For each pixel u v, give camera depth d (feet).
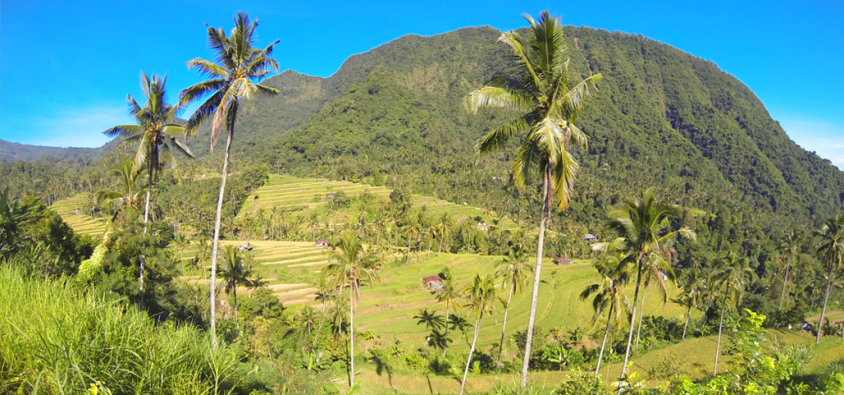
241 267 136.67
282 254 285.02
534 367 138.21
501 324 183.73
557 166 39.27
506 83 42.06
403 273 258.98
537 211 507.71
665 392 34.06
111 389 15.10
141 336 17.21
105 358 15.47
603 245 86.48
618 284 94.79
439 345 160.76
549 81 40.96
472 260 296.51
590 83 40.29
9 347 14.79
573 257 364.79
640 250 66.74
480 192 581.12
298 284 225.56
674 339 155.43
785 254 250.78
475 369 134.00
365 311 198.70
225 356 23.29
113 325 16.43
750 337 30.94
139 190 92.17
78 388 14.07
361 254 129.39
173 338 19.42
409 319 186.29
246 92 53.98
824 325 162.91
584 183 631.15
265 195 508.94
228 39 57.06
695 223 501.56
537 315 196.75
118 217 86.74
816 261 327.06
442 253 325.42
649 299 223.51
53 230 74.64
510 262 134.10
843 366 48.11
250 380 30.63
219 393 20.38
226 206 454.40
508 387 39.75
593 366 128.57
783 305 251.80
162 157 81.20
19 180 513.04
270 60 59.31
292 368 68.54
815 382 29.25
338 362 125.80
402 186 529.86
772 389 28.02
